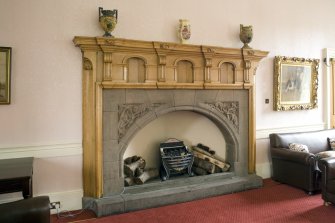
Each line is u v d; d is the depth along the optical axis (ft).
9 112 8.97
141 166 11.34
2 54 8.71
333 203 9.94
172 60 10.73
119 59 9.86
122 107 10.06
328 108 15.90
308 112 15.30
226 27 12.44
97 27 9.98
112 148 9.96
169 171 11.50
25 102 9.14
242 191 11.67
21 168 7.75
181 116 12.53
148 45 10.01
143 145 11.89
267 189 11.93
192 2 11.67
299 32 14.73
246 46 12.14
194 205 10.17
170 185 11.07
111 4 10.19
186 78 11.16
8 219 4.39
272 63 13.87
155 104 10.58
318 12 15.40
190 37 11.60
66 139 9.72
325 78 15.80
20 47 9.02
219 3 12.27
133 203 9.66
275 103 13.82
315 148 13.71
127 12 10.47
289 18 14.35
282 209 9.84
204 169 12.18
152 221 8.90
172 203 10.28
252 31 12.27
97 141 9.63
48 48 9.37
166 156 11.50
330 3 15.87
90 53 9.47
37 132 9.34
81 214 9.43
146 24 10.80
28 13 9.09
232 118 12.15
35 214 4.55
